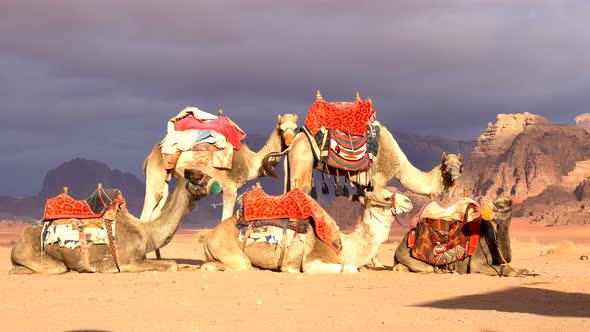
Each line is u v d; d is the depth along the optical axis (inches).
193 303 406.9
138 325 331.3
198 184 556.1
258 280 495.8
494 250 544.4
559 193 6269.7
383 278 513.0
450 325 321.1
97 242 539.2
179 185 560.7
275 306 396.5
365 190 636.7
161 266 547.5
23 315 366.0
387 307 393.4
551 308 391.5
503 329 308.3
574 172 6811.0
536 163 7357.3
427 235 551.2
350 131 620.1
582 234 3991.1
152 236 556.7
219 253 548.4
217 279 499.5
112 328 322.7
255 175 658.8
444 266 550.0
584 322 328.8
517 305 402.6
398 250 561.9
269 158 656.4
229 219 556.1
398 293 449.4
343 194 632.4
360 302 413.4
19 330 320.8
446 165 639.8
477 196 7682.1
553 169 7332.7
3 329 323.6
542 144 7741.1
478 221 545.3
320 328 318.3
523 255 1075.3
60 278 515.2
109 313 371.9
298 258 535.5
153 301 413.7
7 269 664.4
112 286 472.7
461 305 402.6
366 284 484.4
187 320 347.6
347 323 332.2
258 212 546.0
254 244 542.3
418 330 310.0
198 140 629.3
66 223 541.0
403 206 545.0
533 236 3671.3
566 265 799.7
